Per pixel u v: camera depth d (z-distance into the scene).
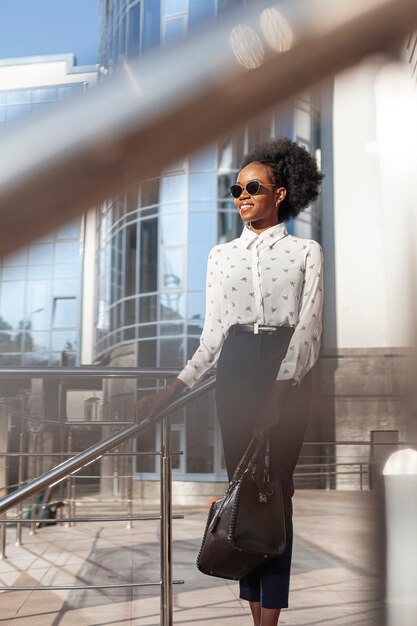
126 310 17.42
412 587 3.03
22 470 5.51
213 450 15.59
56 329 21.66
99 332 19.03
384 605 2.92
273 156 2.19
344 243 18.73
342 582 3.67
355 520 6.46
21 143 0.27
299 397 1.98
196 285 16.81
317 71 0.29
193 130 0.29
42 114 0.28
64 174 0.27
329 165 18.97
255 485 1.88
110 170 0.28
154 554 5.15
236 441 2.02
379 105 1.42
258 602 2.13
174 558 4.88
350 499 10.47
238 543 1.83
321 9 0.29
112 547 5.60
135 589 3.71
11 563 4.79
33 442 5.59
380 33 0.29
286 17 0.29
